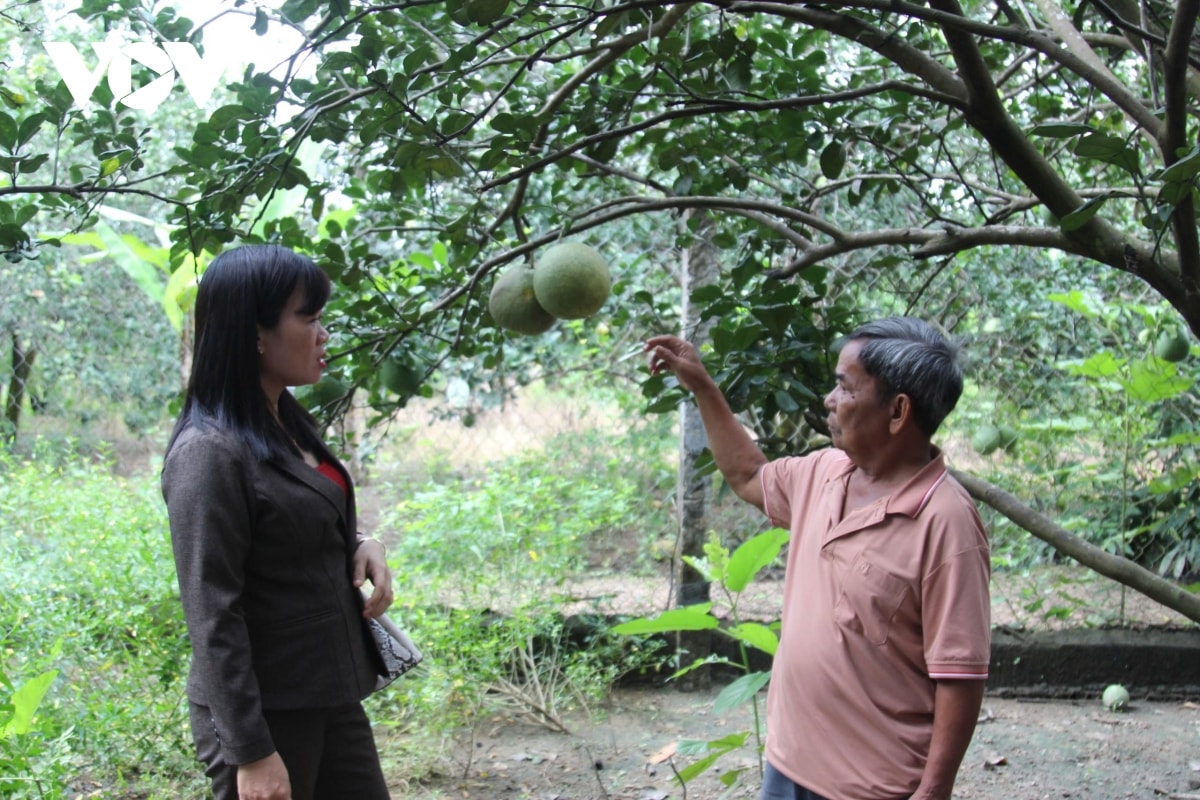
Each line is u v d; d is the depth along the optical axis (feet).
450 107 8.38
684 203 9.41
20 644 11.45
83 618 11.39
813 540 6.81
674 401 9.48
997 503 9.33
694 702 14.60
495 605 15.10
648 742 13.17
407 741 11.95
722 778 9.48
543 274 8.19
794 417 14.37
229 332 6.37
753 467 8.02
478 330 11.44
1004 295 17.42
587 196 16.71
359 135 8.29
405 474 22.21
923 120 11.37
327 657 6.59
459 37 10.14
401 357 10.83
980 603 6.04
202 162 7.98
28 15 14.10
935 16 7.22
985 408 18.10
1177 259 8.48
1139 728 13.66
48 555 12.84
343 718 7.07
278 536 6.36
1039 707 14.53
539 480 15.79
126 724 10.51
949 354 6.39
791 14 7.75
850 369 6.46
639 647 14.82
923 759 6.27
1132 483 17.81
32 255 8.29
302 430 7.14
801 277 9.94
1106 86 7.59
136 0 7.09
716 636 15.26
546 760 12.58
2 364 20.77
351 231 12.01
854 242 9.48
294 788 6.54
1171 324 15.26
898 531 6.28
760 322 9.17
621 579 17.78
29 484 14.37
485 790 11.75
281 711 6.42
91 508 13.94
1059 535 9.09
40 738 9.10
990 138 7.79
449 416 20.01
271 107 7.73
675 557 14.87
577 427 22.59
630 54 10.43
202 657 5.94
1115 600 16.44
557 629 13.92
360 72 7.72
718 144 10.78
